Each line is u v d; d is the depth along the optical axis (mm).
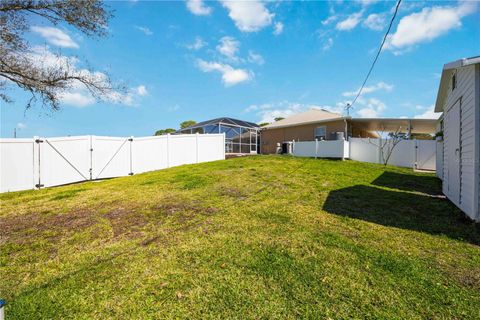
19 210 5395
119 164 11406
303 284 2311
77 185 8961
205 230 3752
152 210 4910
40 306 2080
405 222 4051
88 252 3135
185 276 2490
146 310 2012
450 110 5930
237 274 2502
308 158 13688
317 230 3684
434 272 2484
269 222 4055
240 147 20234
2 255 3107
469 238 3361
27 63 7523
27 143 8805
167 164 12891
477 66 4035
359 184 7398
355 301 2064
